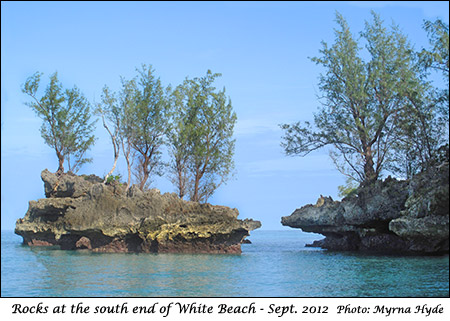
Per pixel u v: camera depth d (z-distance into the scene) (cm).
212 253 4369
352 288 2259
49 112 5894
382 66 4503
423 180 3178
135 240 4456
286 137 4928
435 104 3962
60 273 2900
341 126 4597
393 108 4362
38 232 5419
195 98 5409
